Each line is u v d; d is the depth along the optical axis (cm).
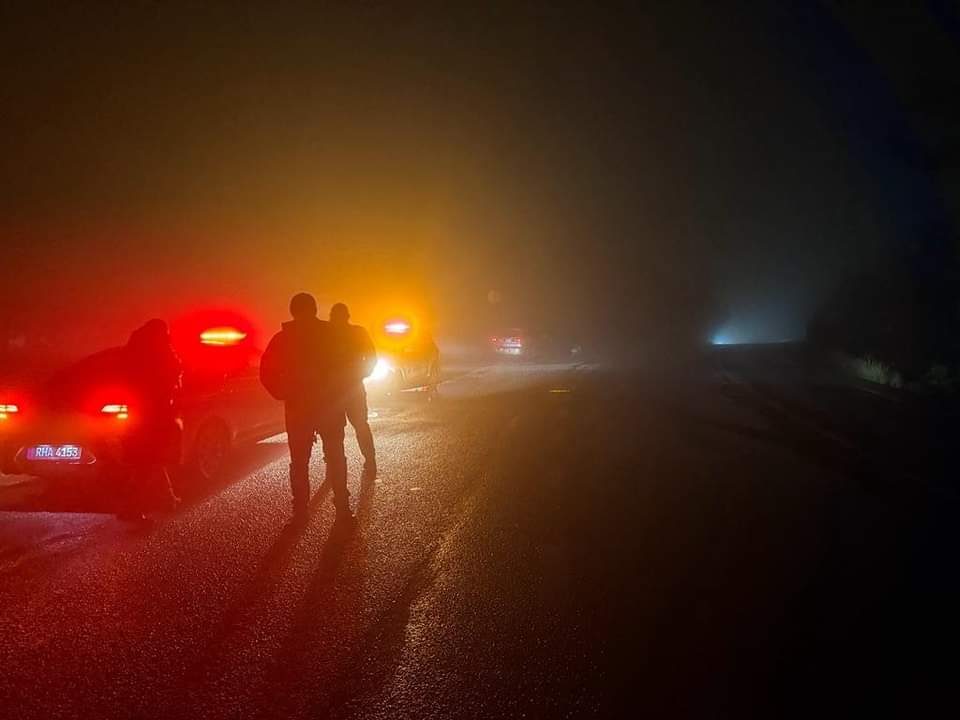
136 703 496
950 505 986
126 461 958
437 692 510
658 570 741
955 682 529
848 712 491
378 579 712
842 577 726
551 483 1097
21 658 557
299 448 880
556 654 565
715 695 509
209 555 777
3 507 972
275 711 486
